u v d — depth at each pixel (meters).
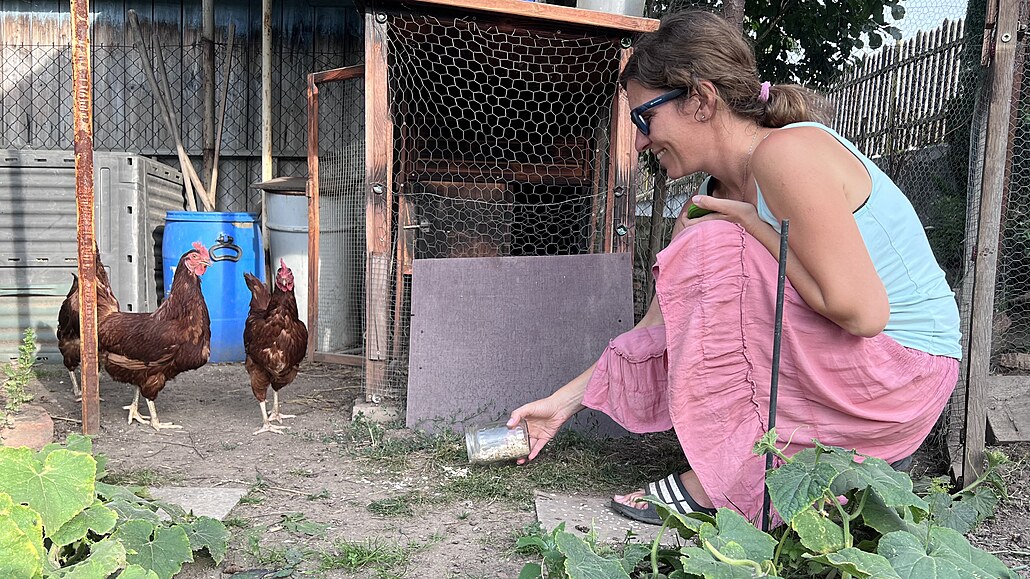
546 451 3.03
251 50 6.41
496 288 3.42
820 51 5.40
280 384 3.54
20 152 4.92
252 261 5.31
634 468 2.86
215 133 6.36
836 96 5.44
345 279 5.16
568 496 2.57
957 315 2.12
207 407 3.98
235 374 4.88
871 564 1.46
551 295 3.47
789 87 2.12
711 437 2.10
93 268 3.33
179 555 1.81
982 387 2.66
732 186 2.22
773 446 1.69
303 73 6.44
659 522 2.28
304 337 3.54
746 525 1.65
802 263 1.88
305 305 5.46
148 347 3.38
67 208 5.02
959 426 2.89
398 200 3.96
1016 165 3.87
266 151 6.08
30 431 3.02
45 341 5.05
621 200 3.60
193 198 6.05
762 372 2.03
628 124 3.57
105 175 5.00
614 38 3.59
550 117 4.54
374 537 2.21
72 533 1.66
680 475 2.27
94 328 3.34
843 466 1.62
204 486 2.68
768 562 1.57
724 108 2.07
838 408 2.00
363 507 2.47
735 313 2.02
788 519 1.55
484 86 4.50
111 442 3.26
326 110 6.44
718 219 2.09
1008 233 3.97
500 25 3.49
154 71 6.31
